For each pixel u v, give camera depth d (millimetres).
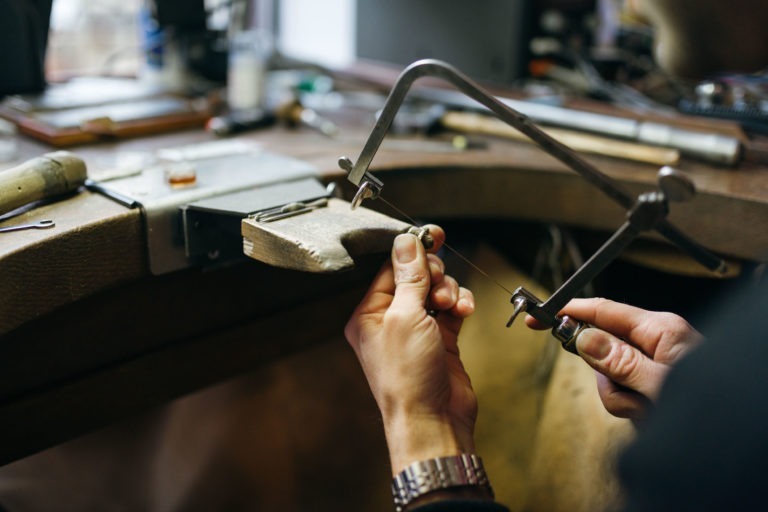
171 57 1387
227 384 1343
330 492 1328
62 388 760
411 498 583
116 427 1361
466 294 715
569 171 1012
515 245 1304
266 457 1339
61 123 1030
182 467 1334
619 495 494
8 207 701
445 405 639
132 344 811
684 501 427
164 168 875
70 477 1341
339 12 1797
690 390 442
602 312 730
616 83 1563
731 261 954
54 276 675
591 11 1628
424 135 1194
